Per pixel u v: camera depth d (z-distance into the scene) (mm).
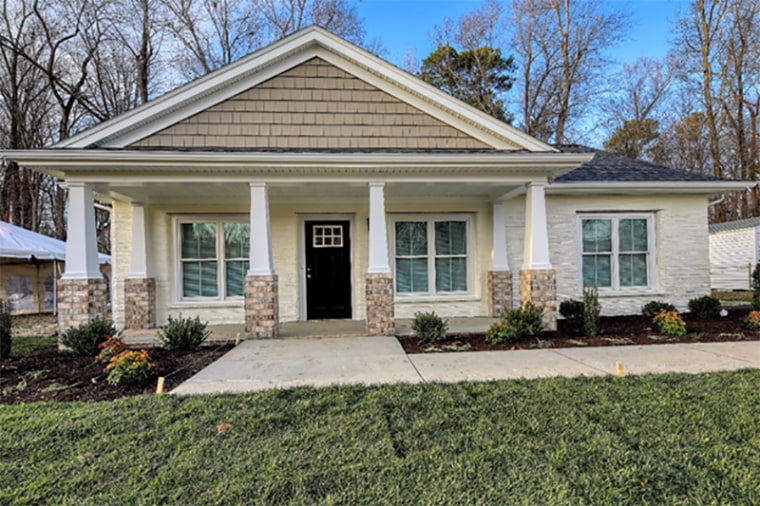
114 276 8602
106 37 20094
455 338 6992
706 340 6613
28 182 21391
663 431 3221
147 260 8555
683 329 7027
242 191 7863
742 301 12125
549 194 9273
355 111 7738
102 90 20719
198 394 4180
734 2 20688
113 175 6703
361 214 9156
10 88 20172
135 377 4621
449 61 25000
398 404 3842
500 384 4395
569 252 9406
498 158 6941
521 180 7367
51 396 4320
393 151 6984
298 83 7645
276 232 9016
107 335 6152
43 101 20703
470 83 25094
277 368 5168
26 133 20328
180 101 7266
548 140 24281
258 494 2459
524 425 3352
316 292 9234
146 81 20875
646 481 2562
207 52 21703
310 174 7043
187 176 6805
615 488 2490
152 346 6734
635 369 4957
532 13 23547
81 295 6602
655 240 9695
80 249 6648
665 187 9125
